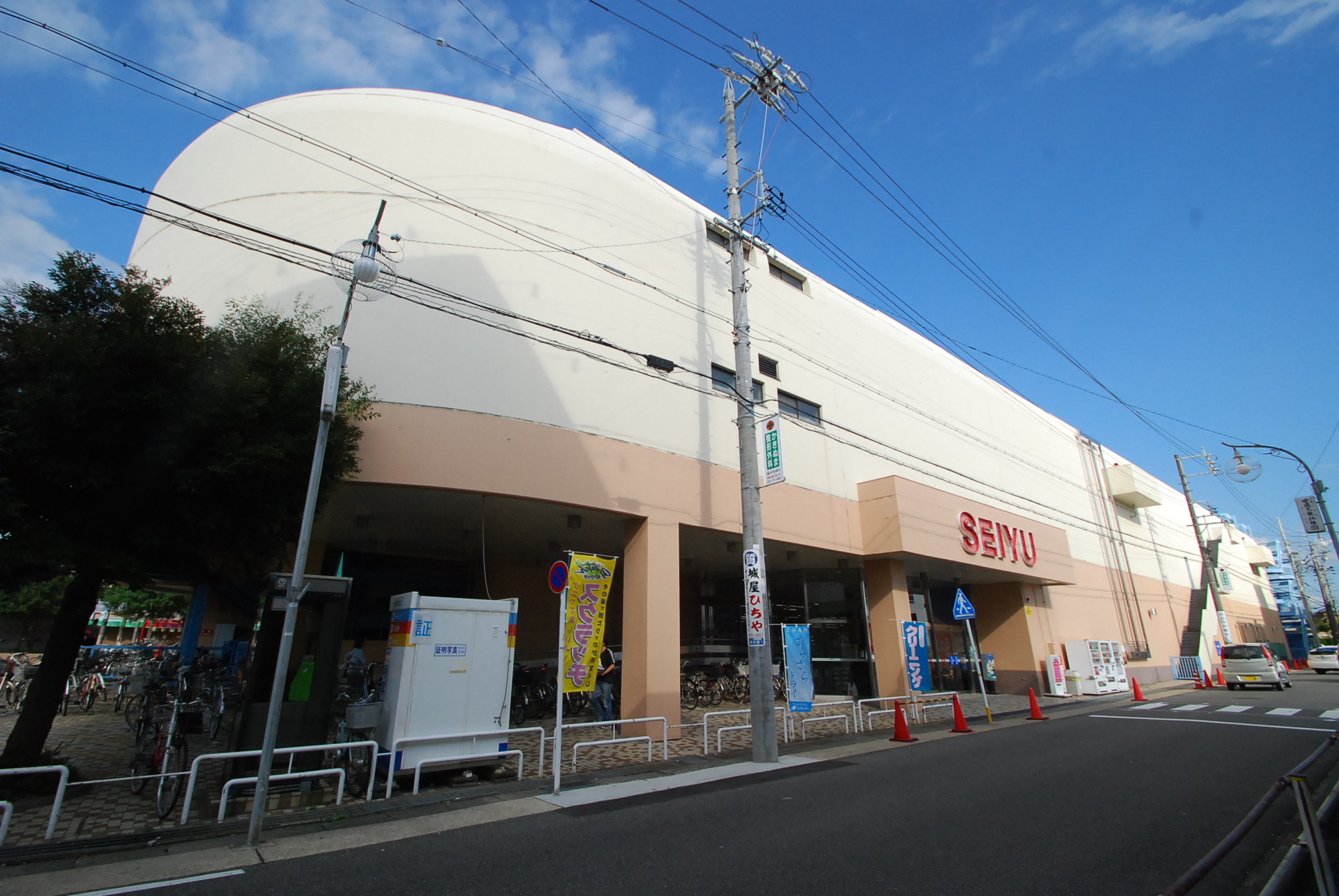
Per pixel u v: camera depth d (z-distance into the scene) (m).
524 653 18.23
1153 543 37.53
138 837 5.99
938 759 10.06
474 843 5.94
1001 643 24.64
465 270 12.35
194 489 7.51
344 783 7.85
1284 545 57.72
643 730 12.21
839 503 18.03
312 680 8.15
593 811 7.05
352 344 11.41
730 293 16.86
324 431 6.71
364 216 12.26
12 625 28.11
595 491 12.66
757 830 6.21
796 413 17.89
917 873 5.04
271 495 8.23
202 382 7.58
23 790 7.47
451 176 12.92
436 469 11.16
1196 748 10.71
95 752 10.37
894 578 18.61
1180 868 5.17
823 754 10.88
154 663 15.64
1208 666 33.81
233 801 7.14
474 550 17.00
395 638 8.77
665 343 14.76
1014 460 27.17
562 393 12.67
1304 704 17.98
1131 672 29.52
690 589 21.72
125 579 8.14
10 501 6.71
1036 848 5.62
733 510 15.05
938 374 24.41
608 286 14.01
